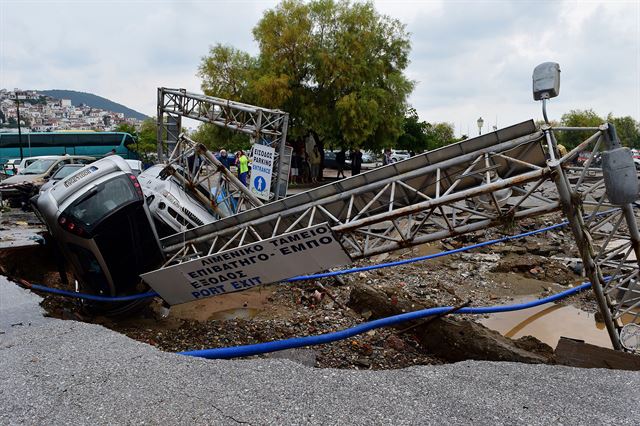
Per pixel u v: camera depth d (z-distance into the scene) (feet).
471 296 33.86
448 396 13.65
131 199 28.27
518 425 12.20
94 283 29.32
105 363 15.70
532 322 29.58
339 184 25.46
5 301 24.75
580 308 31.73
